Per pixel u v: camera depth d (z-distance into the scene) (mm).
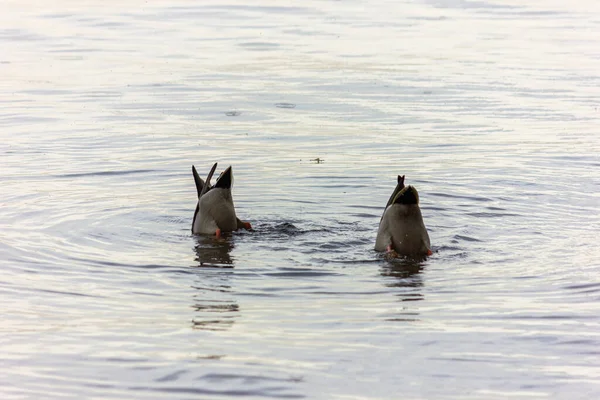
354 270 21094
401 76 46000
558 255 22016
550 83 44656
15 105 39625
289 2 68000
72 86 43344
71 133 35312
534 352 15961
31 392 14141
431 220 25219
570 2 70188
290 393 14141
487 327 17219
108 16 61750
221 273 20828
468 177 29688
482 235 23828
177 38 54844
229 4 66812
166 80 44844
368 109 39531
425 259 21844
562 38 56156
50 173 30031
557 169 30672
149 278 20406
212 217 24109
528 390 14328
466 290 19547
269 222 25266
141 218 25516
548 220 25125
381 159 32031
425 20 61781
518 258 21844
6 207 26047
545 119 37875
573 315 17875
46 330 16953
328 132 35812
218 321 17531
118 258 21859
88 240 23328
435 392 14219
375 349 16047
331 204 27000
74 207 26312
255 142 34312
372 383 14539
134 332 16875
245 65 48188
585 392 14258
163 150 33031
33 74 45656
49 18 60781
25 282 19906
